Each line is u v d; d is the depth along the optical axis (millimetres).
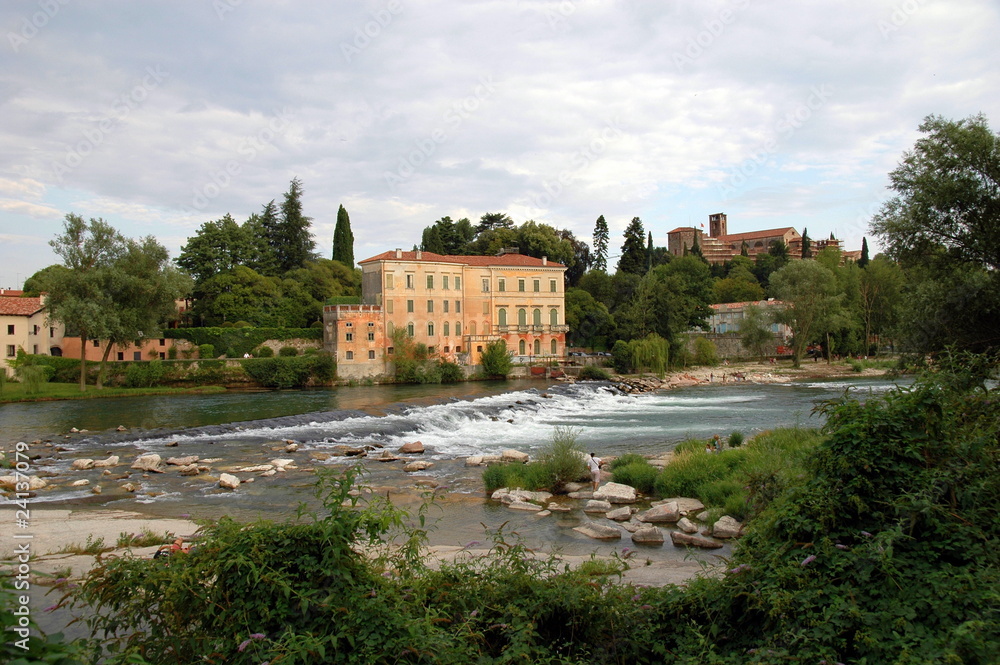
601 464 27766
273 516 19531
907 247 32344
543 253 121000
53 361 67875
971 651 5855
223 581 6824
